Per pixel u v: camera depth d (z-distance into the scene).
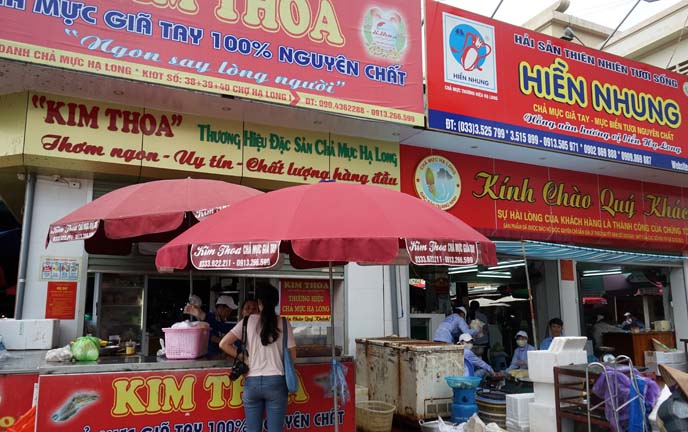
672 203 12.32
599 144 10.11
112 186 7.54
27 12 6.10
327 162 8.36
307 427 5.37
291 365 4.68
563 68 9.98
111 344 7.18
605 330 12.99
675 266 12.96
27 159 6.67
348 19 7.96
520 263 11.73
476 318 10.94
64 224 5.35
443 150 9.51
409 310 9.43
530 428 6.05
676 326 12.98
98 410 4.62
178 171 7.33
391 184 8.88
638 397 4.59
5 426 4.95
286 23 7.51
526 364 8.11
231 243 3.73
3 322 6.32
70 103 6.87
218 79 6.94
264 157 7.89
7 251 11.19
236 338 4.78
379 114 7.95
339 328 8.70
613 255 11.05
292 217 3.83
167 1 6.83
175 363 4.92
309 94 7.48
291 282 8.51
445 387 7.11
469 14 9.12
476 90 8.92
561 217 10.63
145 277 7.80
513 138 9.16
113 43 6.46
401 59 8.27
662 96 11.17
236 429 5.04
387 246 3.62
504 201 10.04
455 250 3.91
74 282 7.12
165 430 4.81
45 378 4.52
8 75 6.31
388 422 6.64
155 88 6.68
